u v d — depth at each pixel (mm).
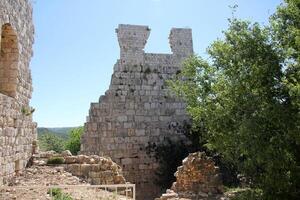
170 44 28688
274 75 13117
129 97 26844
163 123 27141
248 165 13203
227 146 15516
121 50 27391
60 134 86188
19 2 16141
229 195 17047
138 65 27484
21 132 16344
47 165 17766
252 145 12539
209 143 17984
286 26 13438
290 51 12438
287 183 12234
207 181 18906
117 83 26844
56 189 12719
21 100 16734
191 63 19766
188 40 28922
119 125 26281
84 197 12734
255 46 13609
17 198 11625
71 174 16969
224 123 15328
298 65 12625
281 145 12219
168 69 28047
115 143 25984
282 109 12469
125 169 25797
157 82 27625
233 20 14406
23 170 16406
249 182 15766
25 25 17375
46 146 57781
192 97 19250
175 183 18625
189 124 26891
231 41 14422
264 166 13055
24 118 16922
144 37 27969
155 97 27359
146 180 26047
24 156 16938
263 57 13414
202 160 19156
